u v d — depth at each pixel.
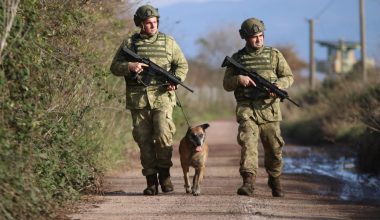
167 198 17.66
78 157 17.72
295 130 48.84
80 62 18.72
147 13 17.97
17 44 14.33
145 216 15.10
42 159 15.09
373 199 19.91
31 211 13.35
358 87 40.84
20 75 14.31
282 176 24.41
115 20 23.58
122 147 26.53
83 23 19.27
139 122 18.16
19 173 13.37
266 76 18.12
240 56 18.41
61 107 17.47
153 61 18.06
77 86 18.78
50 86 16.84
